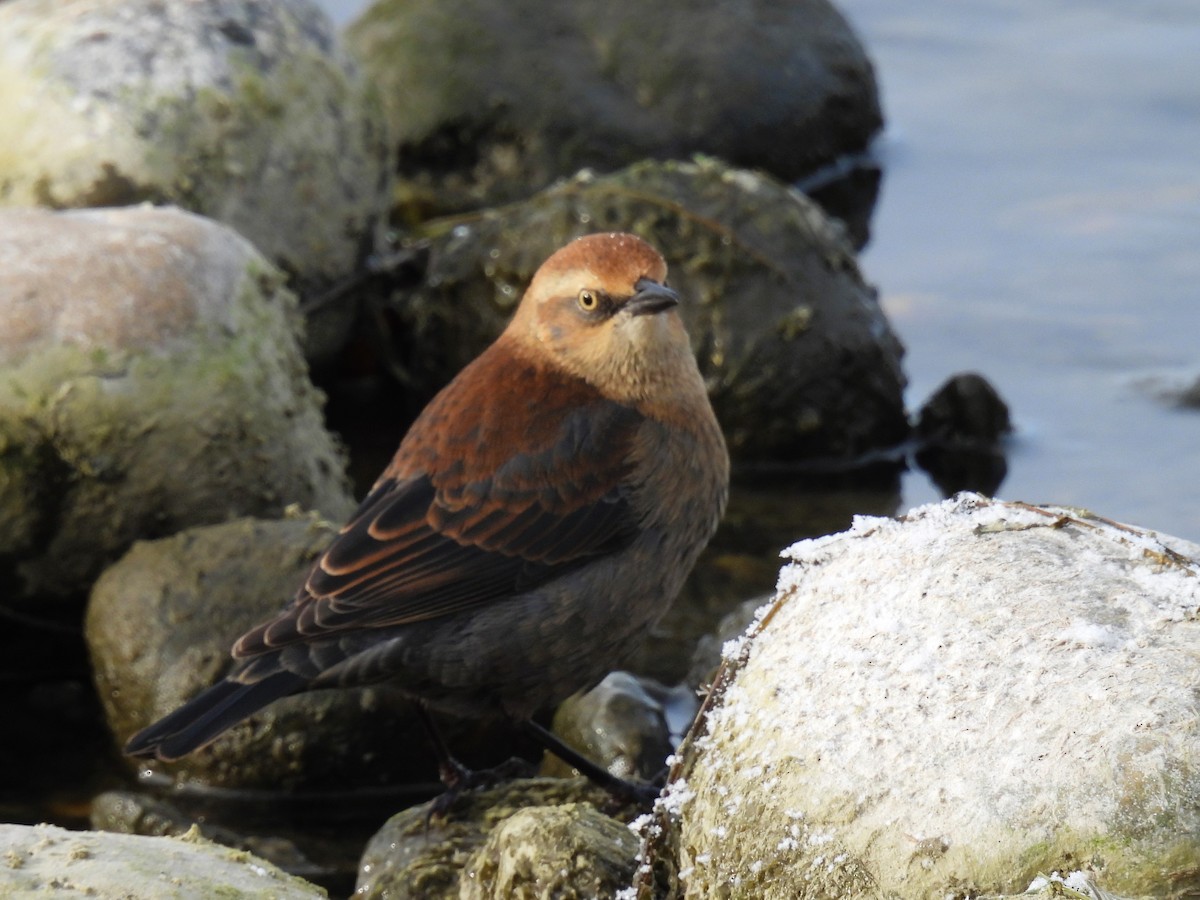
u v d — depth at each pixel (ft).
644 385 30.35
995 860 17.78
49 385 36.17
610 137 61.26
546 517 29.40
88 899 21.97
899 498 45.03
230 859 24.38
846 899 18.80
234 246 39.65
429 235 55.52
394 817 28.84
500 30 62.49
